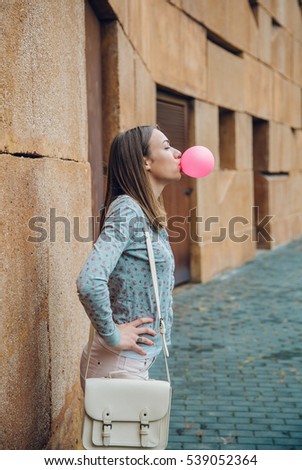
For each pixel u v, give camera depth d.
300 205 17.89
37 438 2.91
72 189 3.73
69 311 3.62
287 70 16.22
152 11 8.38
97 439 2.58
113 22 6.30
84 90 4.28
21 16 2.69
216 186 11.12
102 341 2.74
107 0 5.62
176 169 2.86
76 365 3.85
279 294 9.58
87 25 5.41
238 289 10.02
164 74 8.89
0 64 2.44
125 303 2.71
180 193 9.95
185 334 7.23
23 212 2.70
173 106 9.76
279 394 5.27
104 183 6.54
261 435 4.44
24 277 2.71
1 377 2.43
